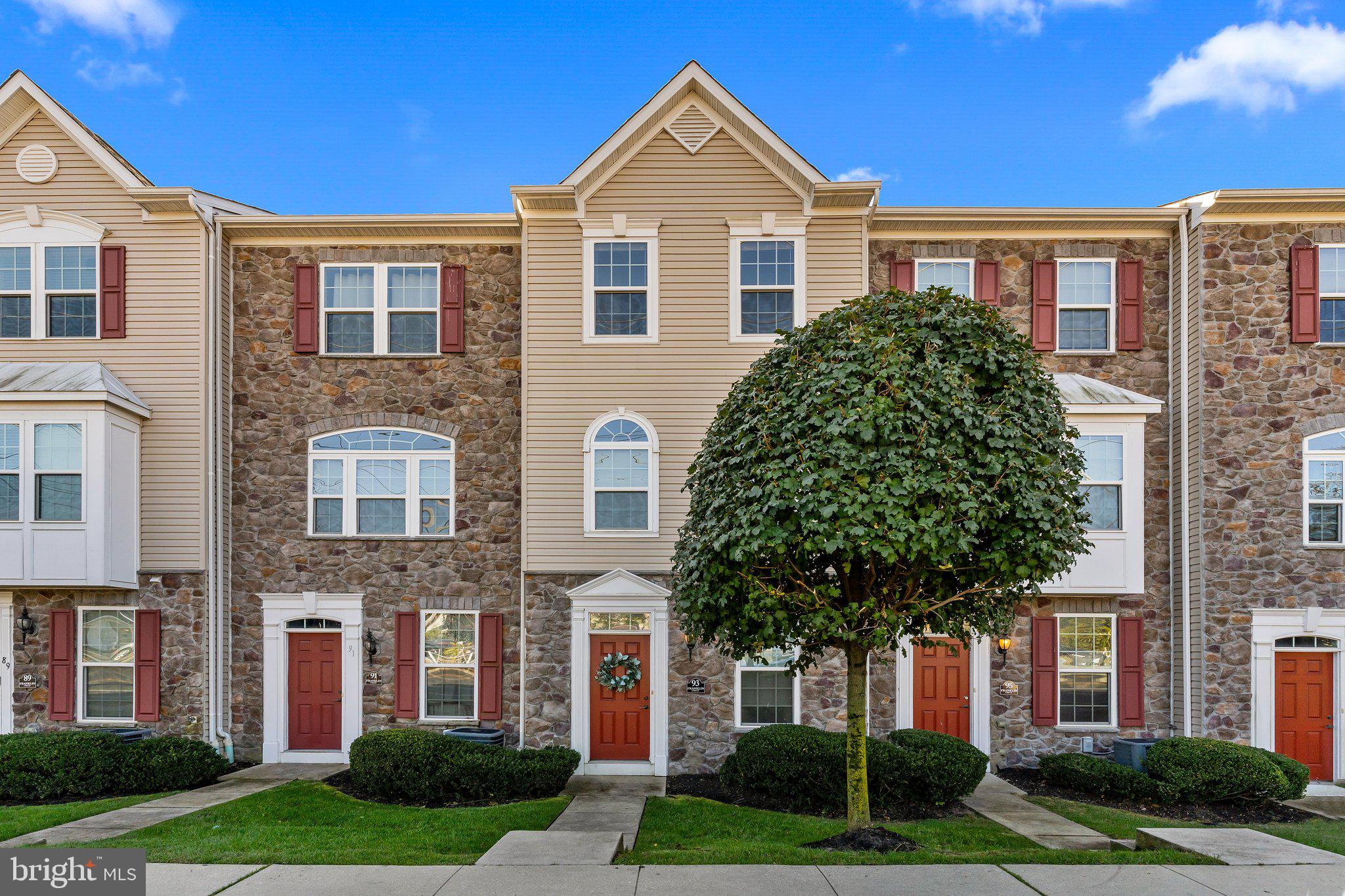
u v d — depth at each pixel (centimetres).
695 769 1184
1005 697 1258
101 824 884
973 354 782
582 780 1148
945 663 1266
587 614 1211
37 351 1264
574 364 1237
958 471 725
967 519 718
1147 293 1308
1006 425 749
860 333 797
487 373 1322
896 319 813
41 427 1183
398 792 1012
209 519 1255
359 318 1338
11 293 1273
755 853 753
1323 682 1216
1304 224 1243
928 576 780
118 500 1203
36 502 1175
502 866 705
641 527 1223
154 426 1257
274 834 838
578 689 1200
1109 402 1235
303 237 1333
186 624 1238
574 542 1219
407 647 1284
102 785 1051
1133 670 1255
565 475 1226
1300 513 1217
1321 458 1224
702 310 1239
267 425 1317
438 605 1293
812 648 843
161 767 1079
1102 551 1230
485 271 1335
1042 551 731
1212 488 1223
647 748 1202
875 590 816
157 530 1245
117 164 1258
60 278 1277
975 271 1307
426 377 1322
